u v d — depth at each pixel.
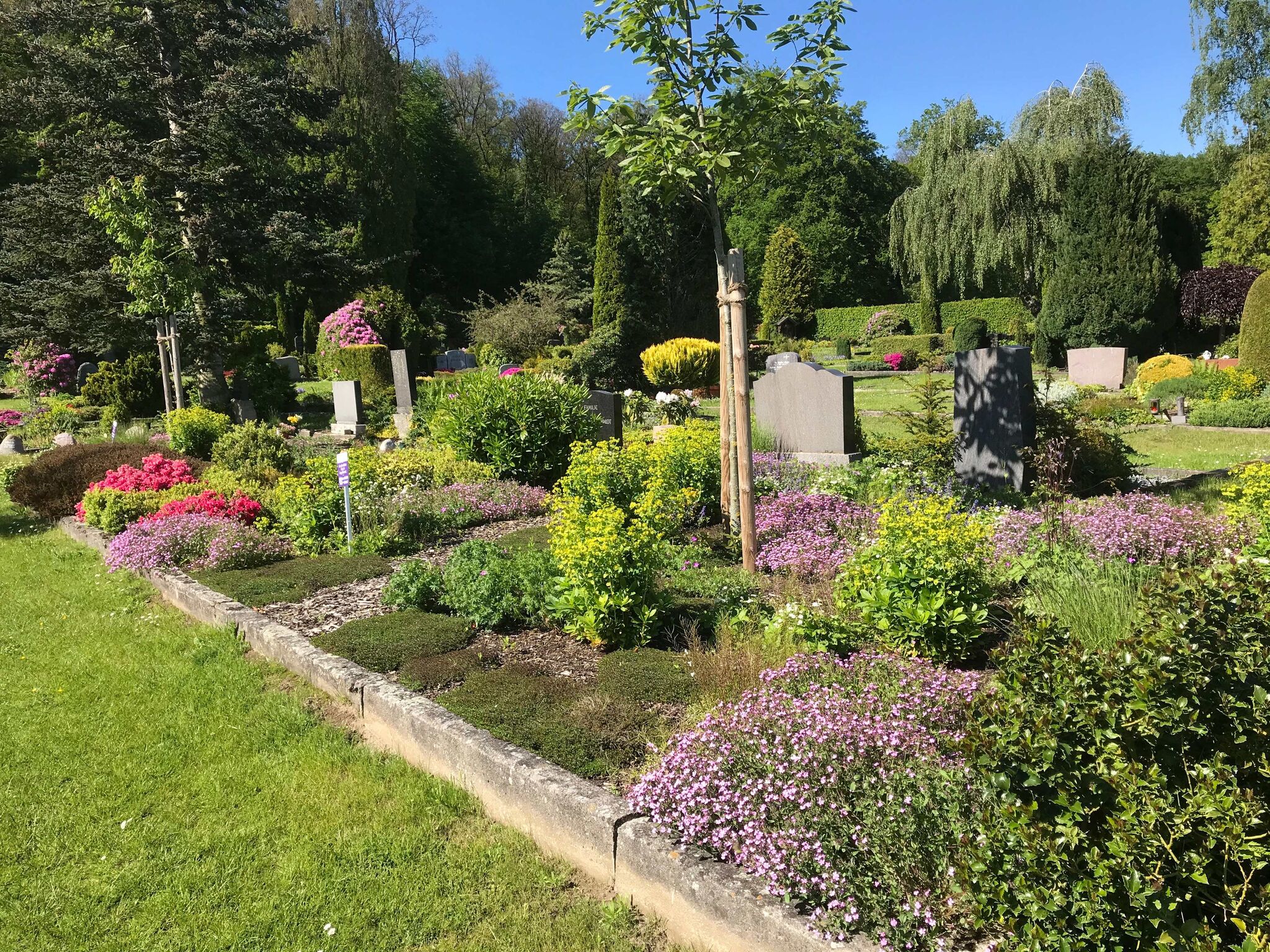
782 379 9.98
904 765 2.51
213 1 20.45
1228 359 20.02
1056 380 22.17
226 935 2.66
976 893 1.98
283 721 4.14
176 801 3.47
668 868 2.55
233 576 6.39
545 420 10.07
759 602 4.94
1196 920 1.68
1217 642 1.86
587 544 4.39
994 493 7.30
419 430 14.88
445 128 47.41
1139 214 25.95
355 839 3.15
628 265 31.59
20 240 21.34
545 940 2.56
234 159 21.08
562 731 3.46
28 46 19.20
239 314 21.05
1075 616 3.76
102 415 19.62
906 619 3.92
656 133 5.12
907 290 47.16
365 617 5.32
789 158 5.65
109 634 5.62
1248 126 30.31
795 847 2.37
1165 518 5.26
